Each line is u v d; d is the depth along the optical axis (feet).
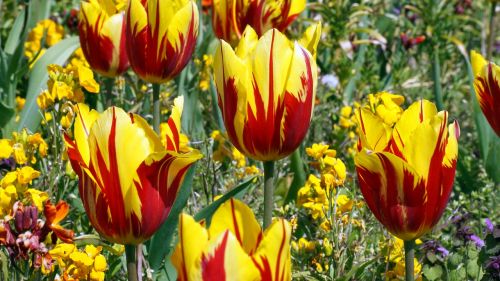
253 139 11.39
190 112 24.31
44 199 13.84
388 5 39.52
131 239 10.50
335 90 27.76
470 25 41.88
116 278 15.98
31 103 21.34
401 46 35.53
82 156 10.39
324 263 15.69
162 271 15.03
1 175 17.95
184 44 16.15
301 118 11.39
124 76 24.82
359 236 16.94
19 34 25.03
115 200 10.28
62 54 22.27
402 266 15.17
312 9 34.35
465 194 22.57
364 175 10.75
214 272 8.21
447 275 15.55
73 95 17.62
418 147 10.46
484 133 24.53
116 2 23.58
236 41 19.66
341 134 23.57
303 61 11.23
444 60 35.55
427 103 10.85
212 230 8.88
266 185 11.92
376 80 30.73
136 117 10.30
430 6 36.11
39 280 12.55
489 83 14.70
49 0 27.53
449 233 19.60
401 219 10.74
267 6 19.42
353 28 33.12
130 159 10.12
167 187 10.42
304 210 18.33
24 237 11.93
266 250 8.39
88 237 13.25
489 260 14.52
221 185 19.56
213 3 19.65
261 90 11.19
